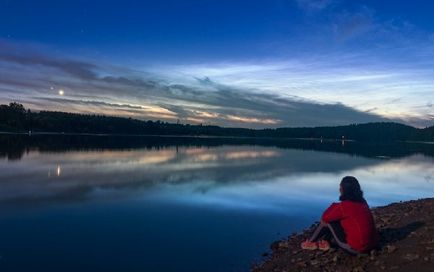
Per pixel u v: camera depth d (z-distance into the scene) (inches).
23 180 959.6
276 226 554.3
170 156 2076.8
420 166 1770.4
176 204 701.3
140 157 1923.0
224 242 467.2
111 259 398.9
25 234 480.1
